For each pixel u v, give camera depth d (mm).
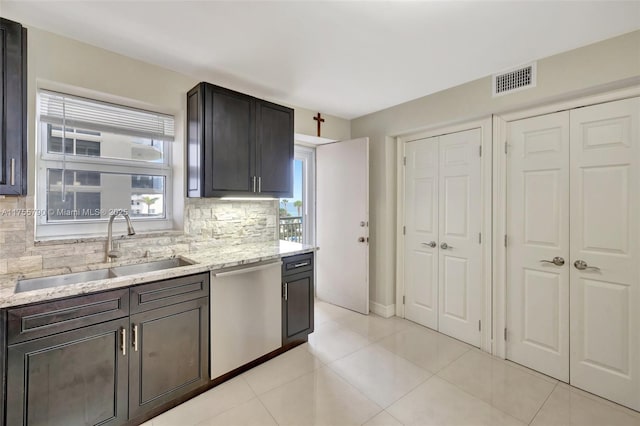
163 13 1573
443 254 2818
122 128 2180
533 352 2229
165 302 1754
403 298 3201
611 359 1876
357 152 3234
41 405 1374
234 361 2080
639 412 1771
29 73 1716
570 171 2033
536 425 1667
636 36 1686
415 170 3045
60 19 1641
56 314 1402
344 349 2525
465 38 1784
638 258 1779
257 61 2096
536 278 2209
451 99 2559
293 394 1934
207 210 2547
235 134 2359
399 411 1778
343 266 3428
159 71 2193
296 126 3064
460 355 2434
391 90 2617
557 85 1970
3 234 1665
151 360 1704
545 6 1480
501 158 2377
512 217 2334
